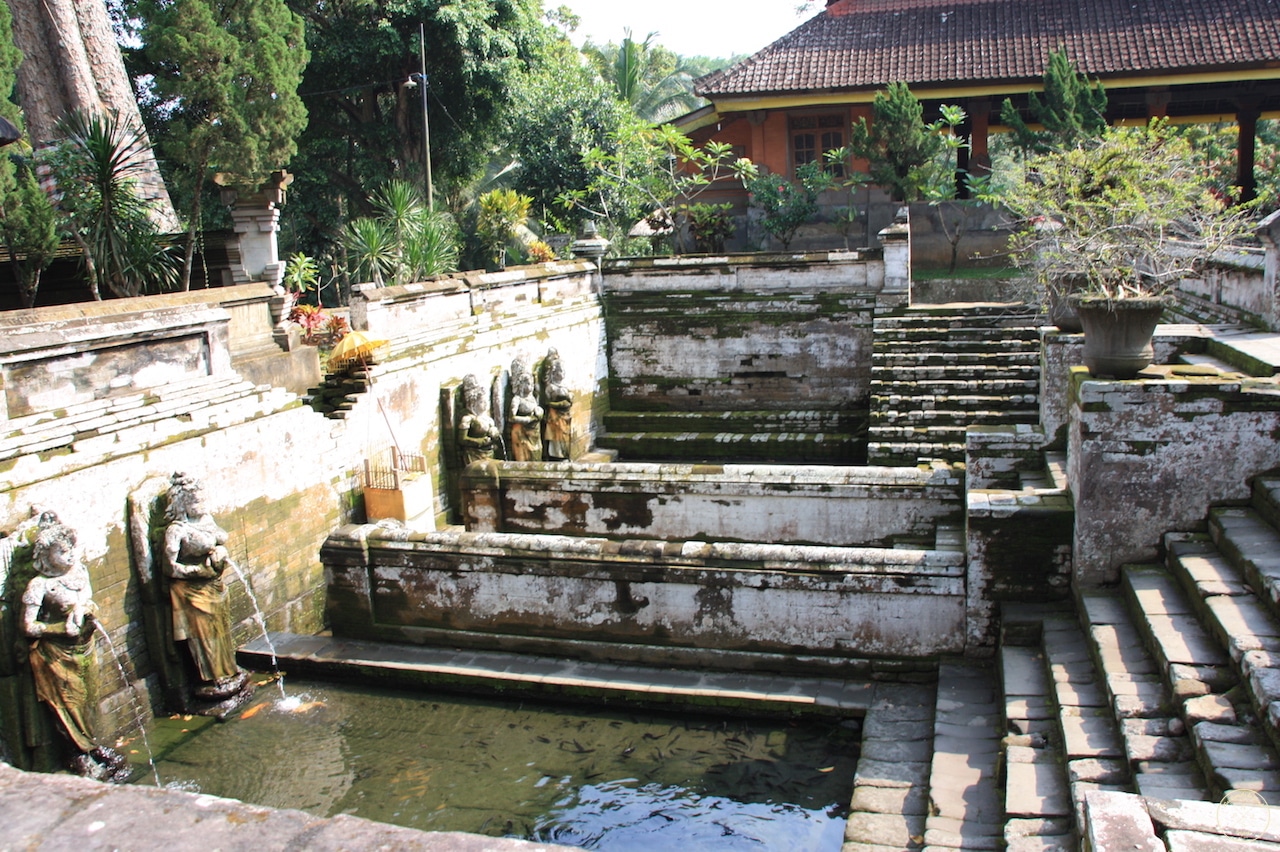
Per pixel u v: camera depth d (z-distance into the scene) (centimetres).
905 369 1494
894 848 550
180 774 717
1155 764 498
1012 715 620
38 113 1577
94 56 1672
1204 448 697
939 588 776
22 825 227
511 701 821
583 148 2377
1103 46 2147
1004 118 1967
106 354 782
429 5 2264
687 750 733
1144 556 718
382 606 907
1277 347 897
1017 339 1523
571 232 2458
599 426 1736
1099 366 732
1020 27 2269
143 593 796
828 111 2359
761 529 1001
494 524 1088
